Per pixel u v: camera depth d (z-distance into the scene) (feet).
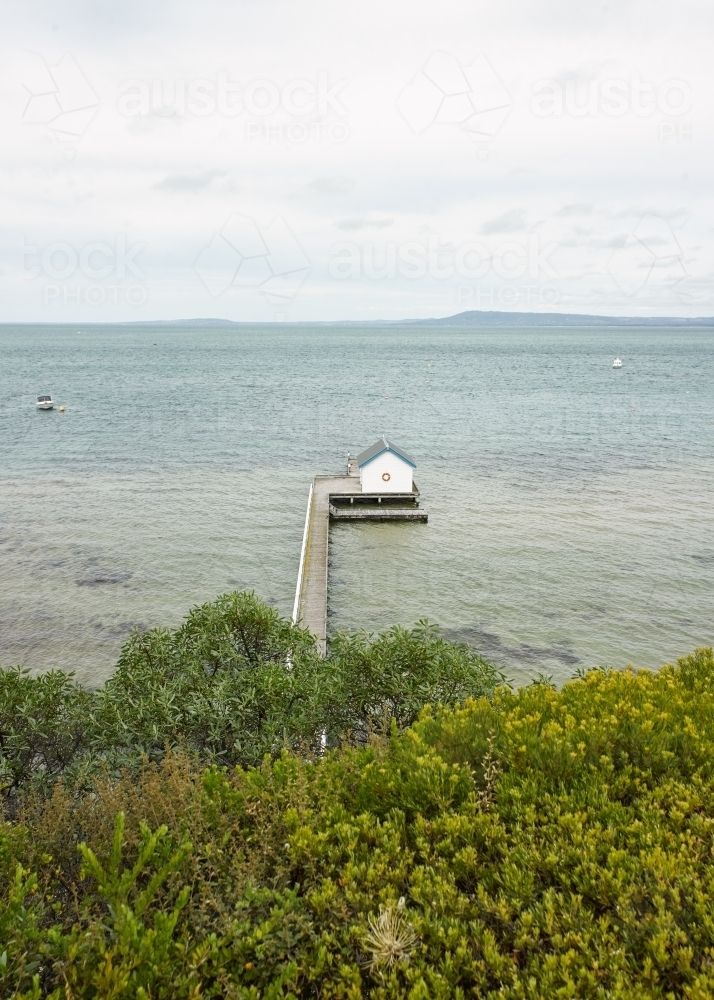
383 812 17.13
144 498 120.88
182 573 86.43
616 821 15.51
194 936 13.05
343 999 11.98
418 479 136.56
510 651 67.92
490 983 12.10
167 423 207.31
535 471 143.54
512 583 84.48
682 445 171.42
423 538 101.65
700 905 12.60
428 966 12.04
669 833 14.89
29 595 79.51
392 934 12.53
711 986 10.97
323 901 13.53
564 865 14.39
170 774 18.74
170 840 14.73
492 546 97.76
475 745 18.74
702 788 16.39
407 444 174.29
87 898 13.41
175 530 103.04
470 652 66.39
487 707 21.61
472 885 14.53
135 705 27.20
